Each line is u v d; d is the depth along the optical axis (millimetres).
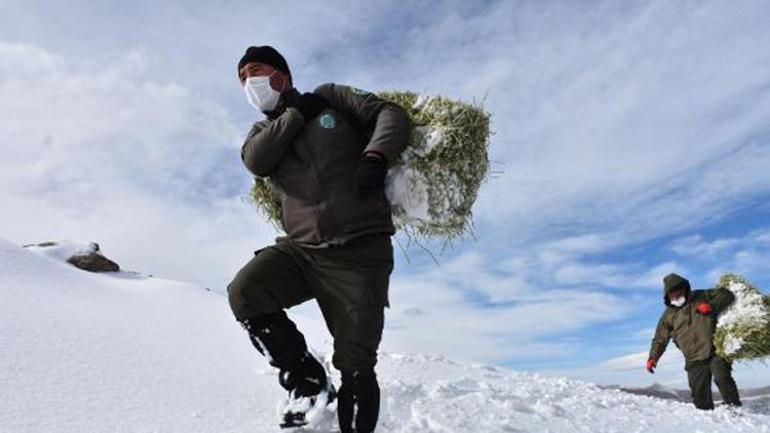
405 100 2703
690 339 6195
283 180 2471
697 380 6117
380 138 2318
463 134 2508
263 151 2430
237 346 4191
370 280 2361
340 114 2471
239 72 2641
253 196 2875
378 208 2418
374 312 2355
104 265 8148
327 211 2355
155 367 3215
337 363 2357
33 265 6637
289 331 2404
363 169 2273
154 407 2580
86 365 3018
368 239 2387
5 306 4020
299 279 2453
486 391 3816
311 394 2432
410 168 2496
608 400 4324
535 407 3525
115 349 3436
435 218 2539
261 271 2367
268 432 2441
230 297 2377
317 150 2385
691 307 6250
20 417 2246
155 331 4203
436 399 3357
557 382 4953
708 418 4297
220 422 2498
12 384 2562
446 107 2551
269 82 2559
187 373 3207
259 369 3551
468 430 2898
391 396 3307
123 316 4621
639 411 4145
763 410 5797
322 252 2385
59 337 3447
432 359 5035
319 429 2471
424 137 2500
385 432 2729
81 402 2502
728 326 5941
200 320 5152
